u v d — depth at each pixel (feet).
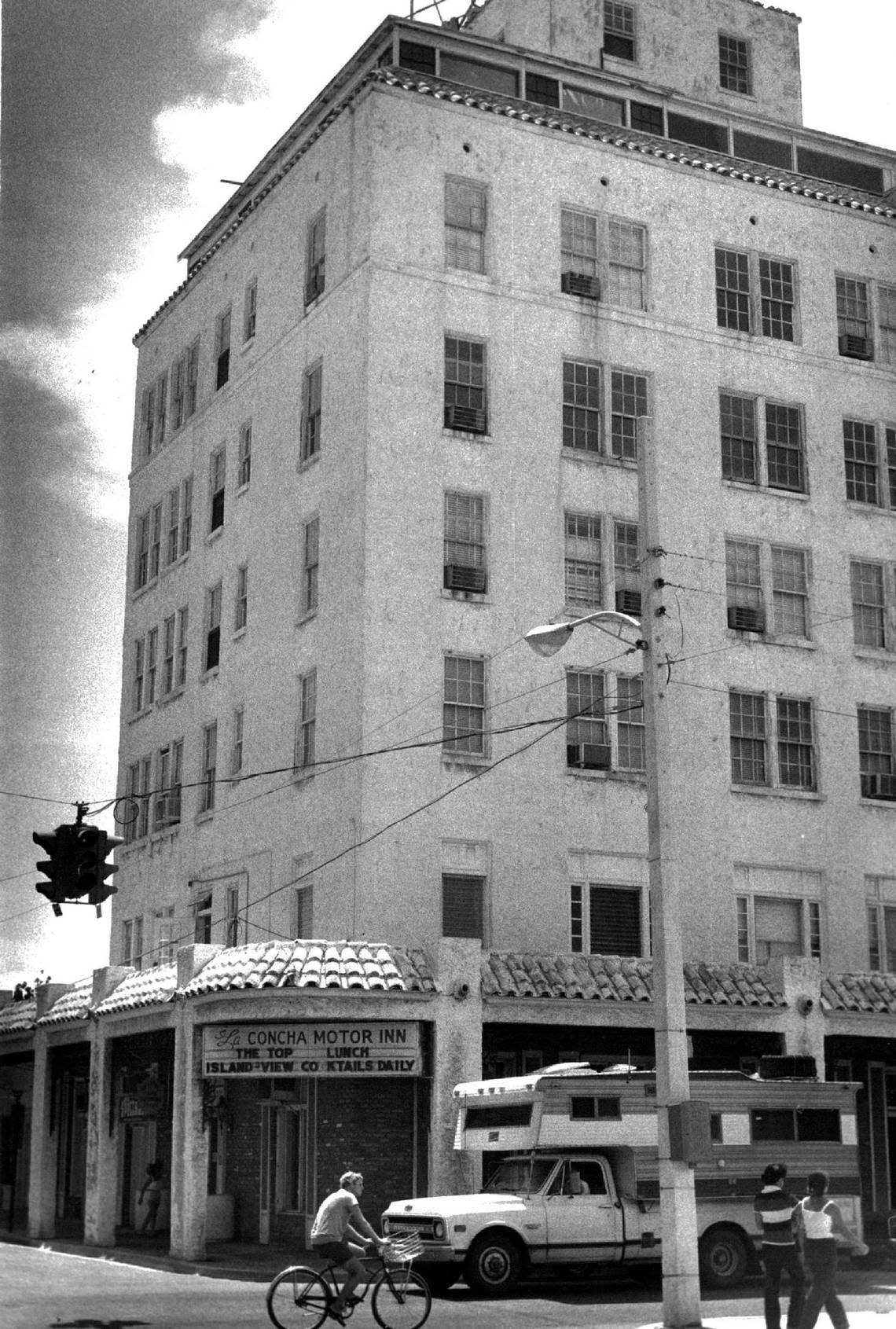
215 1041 103.19
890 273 138.21
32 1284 86.33
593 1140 84.17
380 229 119.85
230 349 142.82
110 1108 118.93
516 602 117.70
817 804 124.98
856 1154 89.92
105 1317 69.31
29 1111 163.73
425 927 109.91
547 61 132.46
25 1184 162.91
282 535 127.65
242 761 130.52
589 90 134.31
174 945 137.28
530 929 113.09
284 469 128.88
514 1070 113.09
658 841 71.00
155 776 146.82
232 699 133.28
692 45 143.33
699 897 118.93
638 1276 90.17
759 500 128.26
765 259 133.18
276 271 134.92
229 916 128.98
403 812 111.04
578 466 122.21
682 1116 67.10
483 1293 80.64
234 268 143.54
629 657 120.88
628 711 120.37
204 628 140.87
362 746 110.93
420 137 122.83
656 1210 83.87
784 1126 88.33
